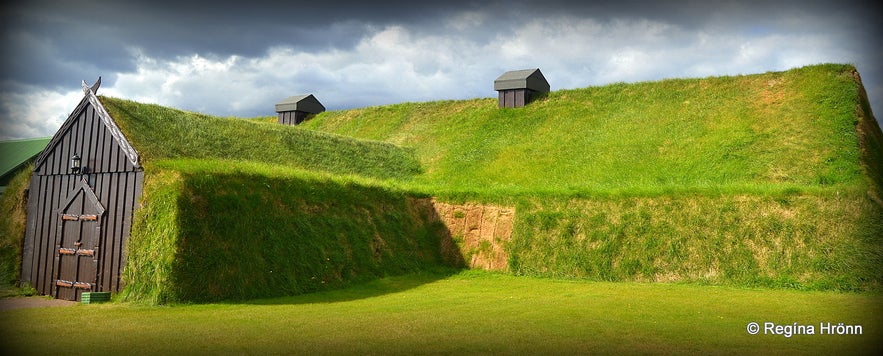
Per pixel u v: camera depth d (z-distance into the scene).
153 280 18.59
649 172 33.22
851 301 18.25
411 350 11.53
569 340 12.49
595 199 27.08
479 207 29.48
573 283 23.66
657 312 16.28
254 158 32.34
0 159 36.44
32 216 23.78
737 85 40.66
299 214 23.62
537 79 49.03
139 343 12.22
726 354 11.28
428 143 46.81
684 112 39.22
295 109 61.34
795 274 21.67
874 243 21.50
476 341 12.40
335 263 23.39
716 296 19.47
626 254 24.77
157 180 20.33
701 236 23.95
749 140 33.25
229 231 20.33
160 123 29.38
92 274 20.88
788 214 23.23
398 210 29.30
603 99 44.84
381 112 57.69
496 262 27.55
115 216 20.88
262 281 20.22
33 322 15.02
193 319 15.44
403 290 22.42
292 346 11.89
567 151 38.34
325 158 37.66
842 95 34.56
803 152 31.03
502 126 45.38
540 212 27.69
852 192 23.28
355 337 12.82
